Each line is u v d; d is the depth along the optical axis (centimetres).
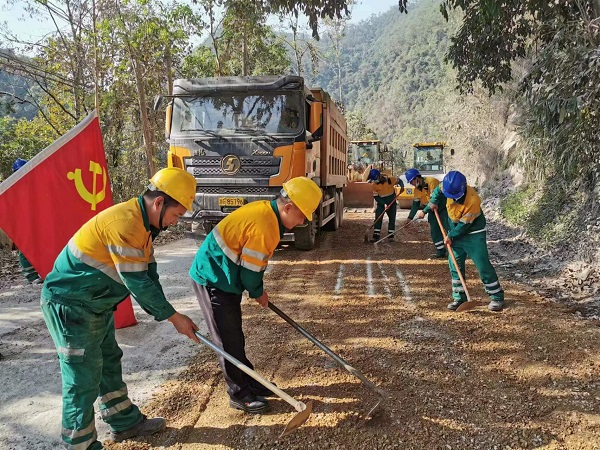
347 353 417
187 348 438
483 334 459
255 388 350
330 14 819
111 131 1435
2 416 325
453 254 531
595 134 646
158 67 1438
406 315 517
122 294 271
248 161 760
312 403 319
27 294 618
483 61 982
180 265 770
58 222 389
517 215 1090
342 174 1182
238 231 305
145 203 264
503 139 1728
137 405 338
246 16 1257
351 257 829
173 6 1353
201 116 788
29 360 415
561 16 700
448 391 351
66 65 1370
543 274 705
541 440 294
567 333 458
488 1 714
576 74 570
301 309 542
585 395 344
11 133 1360
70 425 258
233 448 290
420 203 913
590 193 835
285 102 768
